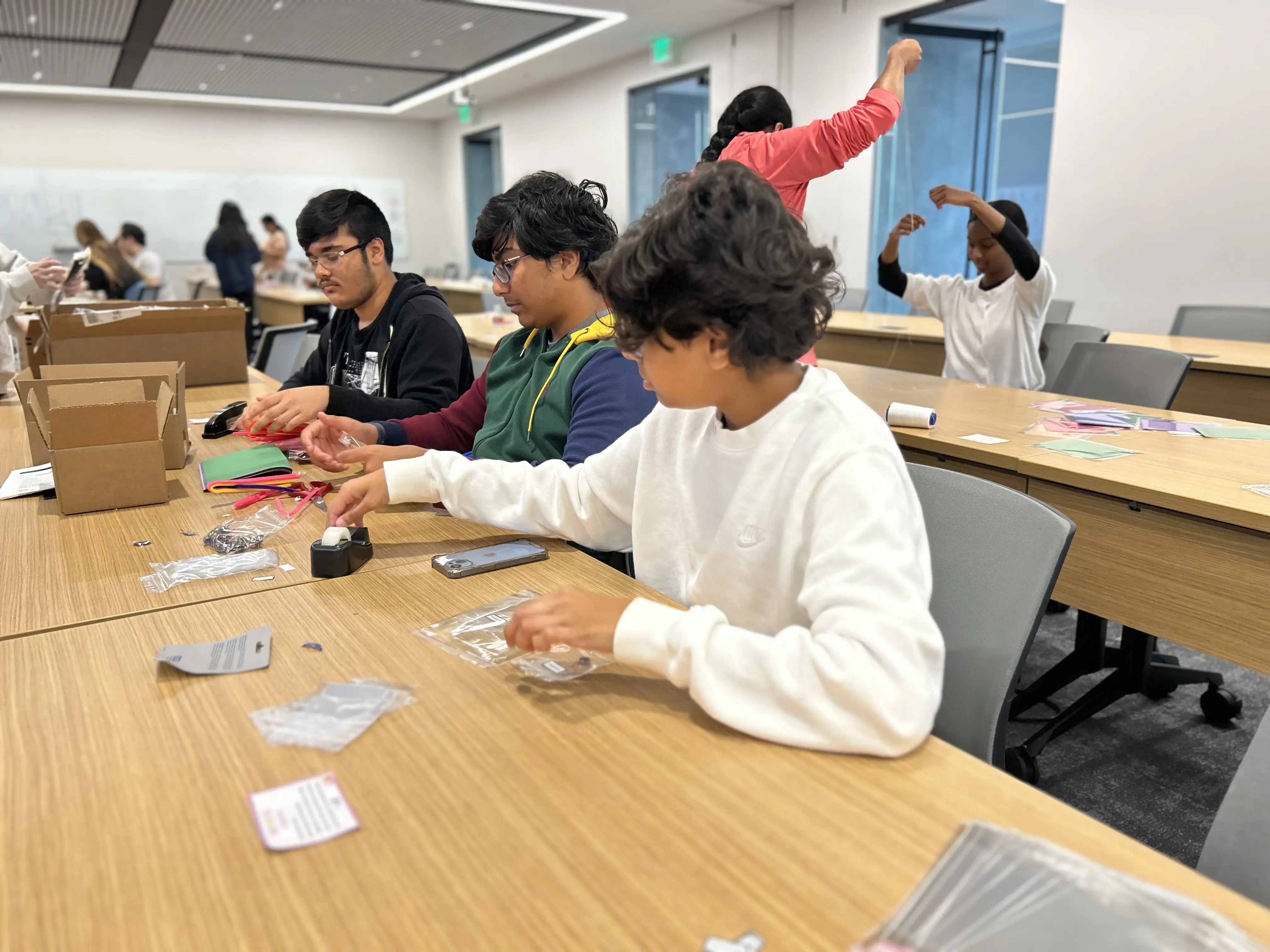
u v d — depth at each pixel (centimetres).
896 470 84
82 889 60
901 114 611
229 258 812
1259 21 415
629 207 880
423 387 210
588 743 76
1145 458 179
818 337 86
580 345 150
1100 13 477
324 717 80
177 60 824
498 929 55
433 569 118
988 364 319
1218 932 53
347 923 56
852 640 73
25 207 1034
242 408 214
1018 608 99
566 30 738
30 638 99
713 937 54
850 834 63
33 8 641
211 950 54
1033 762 190
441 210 1274
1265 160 421
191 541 132
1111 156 483
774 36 680
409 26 713
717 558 95
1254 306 416
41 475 170
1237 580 147
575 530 120
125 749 76
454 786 70
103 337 262
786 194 228
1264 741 76
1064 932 53
